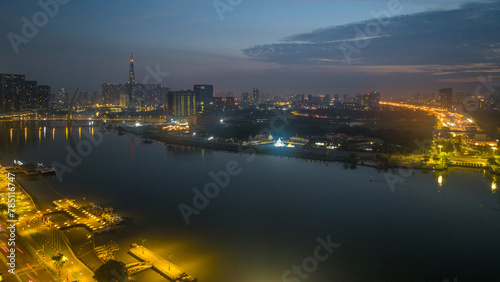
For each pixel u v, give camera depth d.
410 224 116.44
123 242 99.69
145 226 112.50
